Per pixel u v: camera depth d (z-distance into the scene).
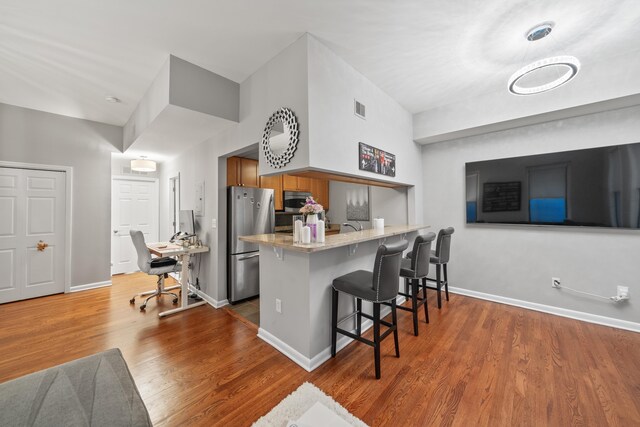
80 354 2.19
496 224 3.33
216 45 2.22
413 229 3.25
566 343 2.31
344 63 2.42
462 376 1.88
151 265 3.37
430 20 1.91
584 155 2.74
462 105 3.25
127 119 3.99
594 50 2.26
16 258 3.47
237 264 3.36
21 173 3.51
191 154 4.00
